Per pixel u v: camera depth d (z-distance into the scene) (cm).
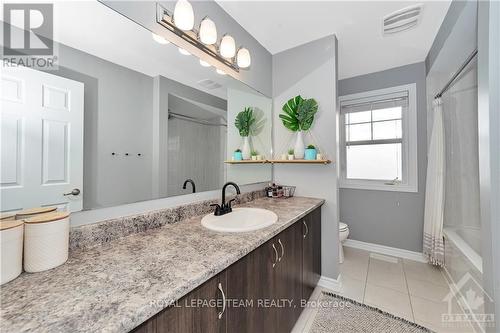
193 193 145
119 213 104
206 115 154
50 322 47
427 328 146
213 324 77
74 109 89
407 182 259
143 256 81
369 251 277
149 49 118
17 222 67
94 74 96
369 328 147
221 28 162
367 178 286
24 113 76
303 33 195
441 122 216
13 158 73
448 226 211
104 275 67
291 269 138
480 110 119
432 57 213
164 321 61
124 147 107
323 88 201
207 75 155
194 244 92
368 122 285
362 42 209
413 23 181
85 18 92
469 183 179
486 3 113
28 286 61
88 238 88
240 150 186
